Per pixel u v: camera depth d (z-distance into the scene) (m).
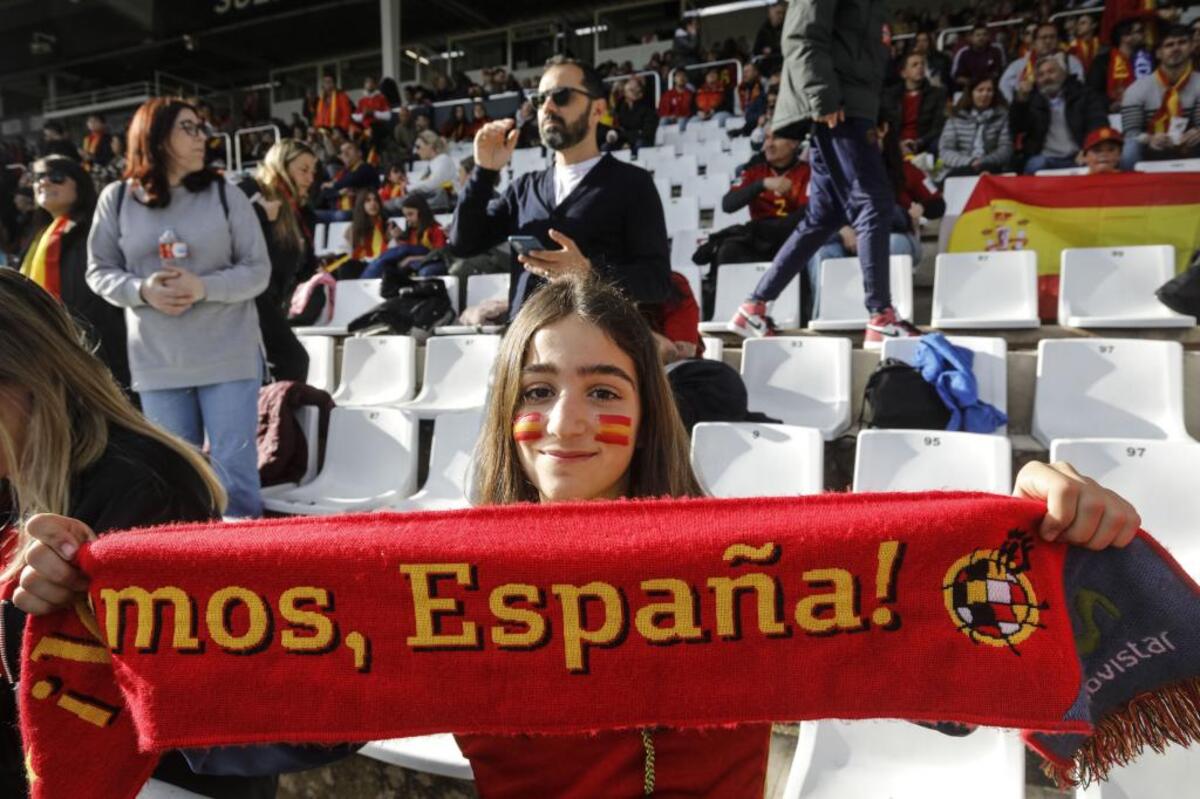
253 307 3.12
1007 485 2.43
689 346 3.49
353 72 22.55
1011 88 7.16
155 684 0.99
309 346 5.32
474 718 0.97
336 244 8.79
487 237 3.08
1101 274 4.31
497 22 18.89
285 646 0.99
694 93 11.09
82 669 1.05
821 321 4.48
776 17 10.38
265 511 3.71
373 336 5.12
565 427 1.12
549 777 1.04
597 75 2.80
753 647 0.96
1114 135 4.99
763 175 5.97
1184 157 5.88
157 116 2.81
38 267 3.48
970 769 1.79
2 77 21.42
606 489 1.17
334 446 4.03
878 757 1.86
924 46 8.45
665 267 2.79
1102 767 0.95
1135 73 6.93
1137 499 2.33
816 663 0.95
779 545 0.96
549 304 1.19
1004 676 0.91
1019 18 9.62
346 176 9.46
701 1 17.61
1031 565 0.93
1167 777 1.62
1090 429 3.34
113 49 19.45
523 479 1.21
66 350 1.38
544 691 0.97
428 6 17.58
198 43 19.05
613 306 1.19
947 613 0.93
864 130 3.71
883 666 0.94
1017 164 6.29
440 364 4.66
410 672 0.98
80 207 3.49
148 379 2.93
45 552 1.04
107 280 2.87
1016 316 4.41
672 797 0.99
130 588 1.01
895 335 3.82
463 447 3.70
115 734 1.06
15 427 1.36
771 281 4.36
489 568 0.98
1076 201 4.82
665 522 0.99
